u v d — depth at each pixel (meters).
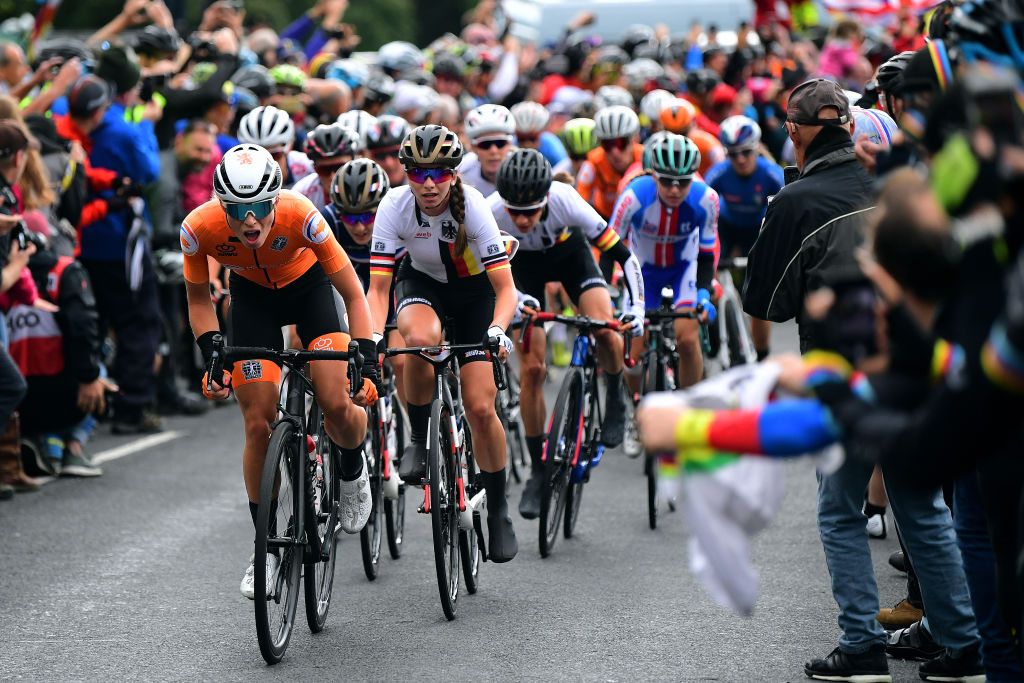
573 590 17.88
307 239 15.72
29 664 14.96
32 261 24.44
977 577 11.91
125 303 30.03
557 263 21.83
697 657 14.84
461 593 17.88
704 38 64.25
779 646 15.17
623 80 48.38
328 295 17.11
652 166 23.62
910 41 37.69
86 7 122.38
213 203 15.81
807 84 14.01
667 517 22.38
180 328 33.50
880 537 20.28
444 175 16.73
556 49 54.00
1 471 24.17
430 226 17.44
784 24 59.53
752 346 35.03
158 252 31.91
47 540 20.84
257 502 16.08
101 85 28.95
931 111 8.45
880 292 8.24
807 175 14.07
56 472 25.47
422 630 16.17
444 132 16.78
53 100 28.50
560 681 14.13
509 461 24.58
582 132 31.16
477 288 18.36
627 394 27.17
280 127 25.17
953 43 10.33
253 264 16.16
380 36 146.38
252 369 15.79
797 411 7.41
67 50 33.34
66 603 17.42
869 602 13.66
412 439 18.05
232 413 33.50
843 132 14.01
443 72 44.91
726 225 32.09
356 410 16.80
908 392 7.93
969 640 13.30
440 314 18.23
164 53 33.16
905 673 14.15
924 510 12.99
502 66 48.12
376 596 17.84
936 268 7.73
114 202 29.30
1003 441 7.28
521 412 20.14
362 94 40.53
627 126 28.02
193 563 19.41
